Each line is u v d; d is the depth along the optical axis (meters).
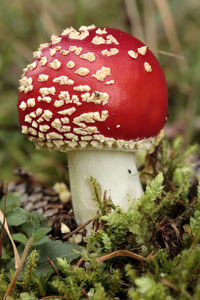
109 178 0.29
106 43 0.28
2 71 0.45
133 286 0.25
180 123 0.48
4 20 0.55
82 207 0.30
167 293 0.24
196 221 0.27
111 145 0.28
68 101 0.28
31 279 0.27
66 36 0.29
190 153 0.35
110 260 0.27
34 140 0.30
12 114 0.50
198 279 0.25
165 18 0.45
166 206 0.28
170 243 0.28
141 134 0.29
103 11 0.63
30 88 0.28
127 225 0.27
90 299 0.25
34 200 0.34
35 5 0.50
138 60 0.28
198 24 0.59
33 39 0.54
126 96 0.28
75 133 0.28
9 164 0.45
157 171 0.34
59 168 0.41
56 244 0.29
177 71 0.53
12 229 0.31
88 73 0.27
